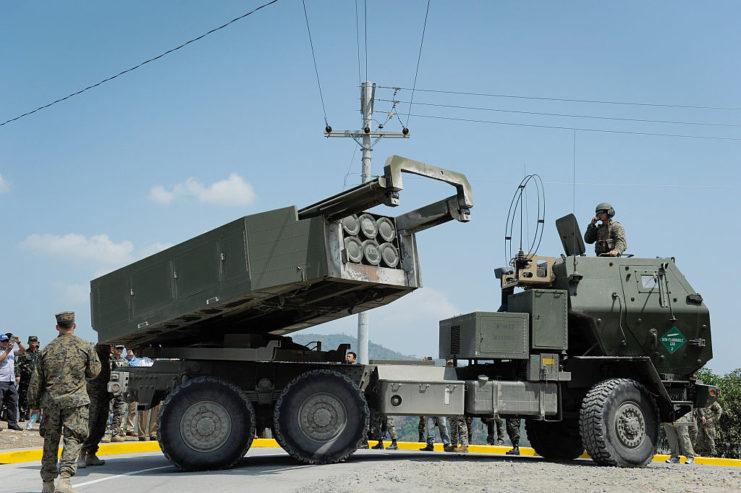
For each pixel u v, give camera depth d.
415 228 10.34
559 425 11.98
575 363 11.12
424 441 16.02
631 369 11.06
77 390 7.59
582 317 10.79
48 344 7.68
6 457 11.52
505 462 10.12
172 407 9.62
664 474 9.03
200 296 10.06
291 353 10.45
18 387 17.09
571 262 10.90
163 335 11.37
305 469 9.30
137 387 10.47
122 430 15.01
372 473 8.36
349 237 9.73
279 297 10.18
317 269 9.32
